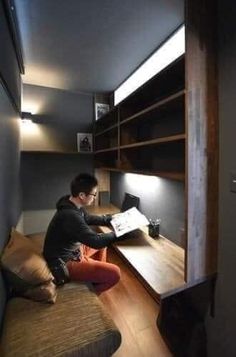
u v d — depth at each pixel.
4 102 1.62
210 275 1.40
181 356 1.45
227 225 1.34
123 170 2.47
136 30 2.00
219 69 1.35
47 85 3.38
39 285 1.39
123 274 2.46
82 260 1.76
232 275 1.32
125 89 3.20
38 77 3.06
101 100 3.75
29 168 3.44
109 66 2.71
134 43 2.21
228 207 1.33
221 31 1.33
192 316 1.62
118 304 2.01
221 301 1.41
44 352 1.05
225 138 1.33
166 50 2.19
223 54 1.32
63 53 2.40
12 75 2.04
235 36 1.25
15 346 1.07
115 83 3.28
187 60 1.24
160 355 1.50
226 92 1.31
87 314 1.29
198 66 1.28
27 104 3.34
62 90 3.55
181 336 1.52
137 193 2.70
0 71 1.42
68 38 2.11
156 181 2.24
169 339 1.56
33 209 3.49
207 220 1.36
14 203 2.27
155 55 2.38
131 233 2.09
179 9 1.73
